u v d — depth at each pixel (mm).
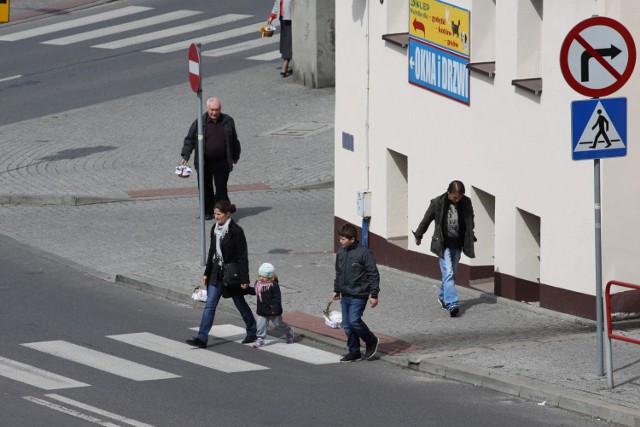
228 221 52625
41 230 76750
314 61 113125
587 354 49562
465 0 61625
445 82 63469
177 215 81062
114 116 106938
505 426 41656
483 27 61406
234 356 51656
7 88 116688
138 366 49406
